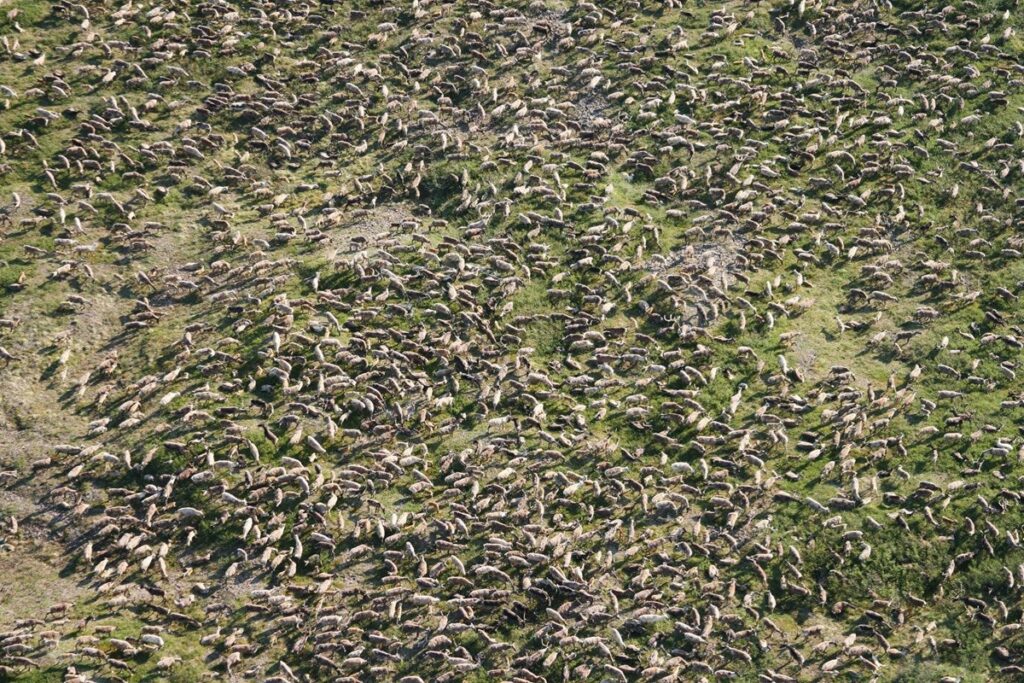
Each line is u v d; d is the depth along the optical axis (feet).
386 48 331.16
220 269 276.21
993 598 227.61
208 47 324.19
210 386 251.80
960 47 334.85
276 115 312.09
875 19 343.05
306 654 213.05
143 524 229.45
